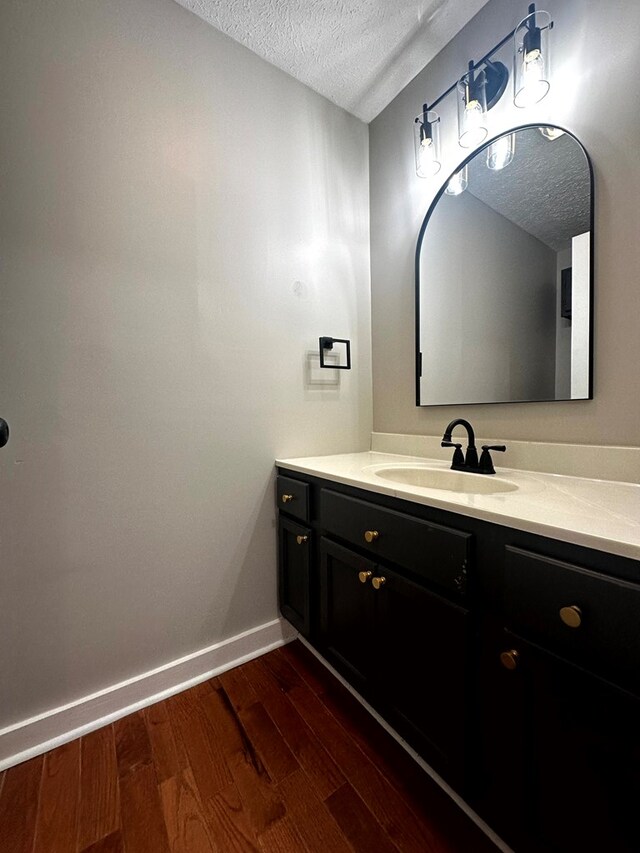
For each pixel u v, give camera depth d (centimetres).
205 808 89
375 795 91
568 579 60
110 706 116
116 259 116
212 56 133
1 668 101
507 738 71
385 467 132
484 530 75
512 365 124
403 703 95
